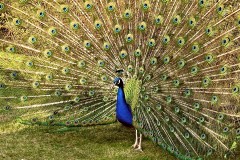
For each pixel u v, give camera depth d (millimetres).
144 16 5539
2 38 6145
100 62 5539
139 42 5520
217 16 5562
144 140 6125
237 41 5609
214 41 5551
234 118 5520
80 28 5590
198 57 5535
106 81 5594
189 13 5562
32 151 5762
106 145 5980
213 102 5434
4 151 5707
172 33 5531
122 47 5531
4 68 5785
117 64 5562
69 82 5637
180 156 5398
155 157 5766
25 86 5695
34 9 5707
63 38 5637
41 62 5660
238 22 5484
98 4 5570
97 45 5570
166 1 5543
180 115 5539
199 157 5398
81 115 5711
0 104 6496
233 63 5539
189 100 5535
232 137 5484
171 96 5527
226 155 5469
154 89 5535
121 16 5551
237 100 5508
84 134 6203
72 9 5613
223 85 5520
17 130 6207
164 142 5500
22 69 5688
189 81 5531
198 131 5508
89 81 5617
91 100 5691
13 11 5719
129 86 5508
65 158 5660
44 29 5660
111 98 5668
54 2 5727
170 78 5535
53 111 5715
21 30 5754
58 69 5641
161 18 5473
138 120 5543
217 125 5469
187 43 5527
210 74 5527
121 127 6391
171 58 5520
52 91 5762
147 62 5516
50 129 6254
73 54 5625
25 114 5840
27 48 5656
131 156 5773
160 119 5570
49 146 5895
